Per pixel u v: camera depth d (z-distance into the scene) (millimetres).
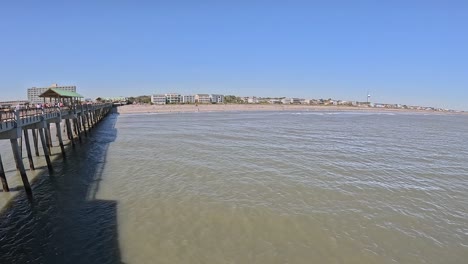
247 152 28109
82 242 11688
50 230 12742
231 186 17703
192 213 13961
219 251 10875
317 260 10375
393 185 18141
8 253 11070
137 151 29062
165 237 11883
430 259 10562
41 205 15445
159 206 14836
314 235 12000
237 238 11758
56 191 17500
